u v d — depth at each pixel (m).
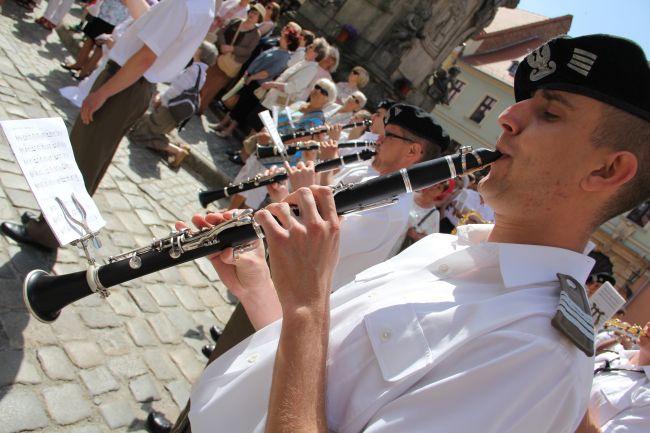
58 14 6.79
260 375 1.10
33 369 2.27
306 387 0.85
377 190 1.32
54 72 5.79
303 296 0.93
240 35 7.52
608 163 0.98
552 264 1.04
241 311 2.24
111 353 2.67
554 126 1.00
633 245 20.62
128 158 5.04
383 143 2.54
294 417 0.82
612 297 2.27
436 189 2.82
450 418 0.82
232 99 7.89
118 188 4.35
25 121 1.55
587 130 0.97
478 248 1.11
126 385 2.55
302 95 6.89
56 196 1.56
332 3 11.11
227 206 5.61
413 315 0.96
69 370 2.39
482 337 0.88
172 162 5.58
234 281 1.45
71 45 6.96
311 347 0.89
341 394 0.96
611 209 1.04
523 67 1.13
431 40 11.73
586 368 0.91
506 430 0.82
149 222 4.18
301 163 2.50
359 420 0.91
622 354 2.42
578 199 1.03
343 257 2.29
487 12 11.96
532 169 1.04
